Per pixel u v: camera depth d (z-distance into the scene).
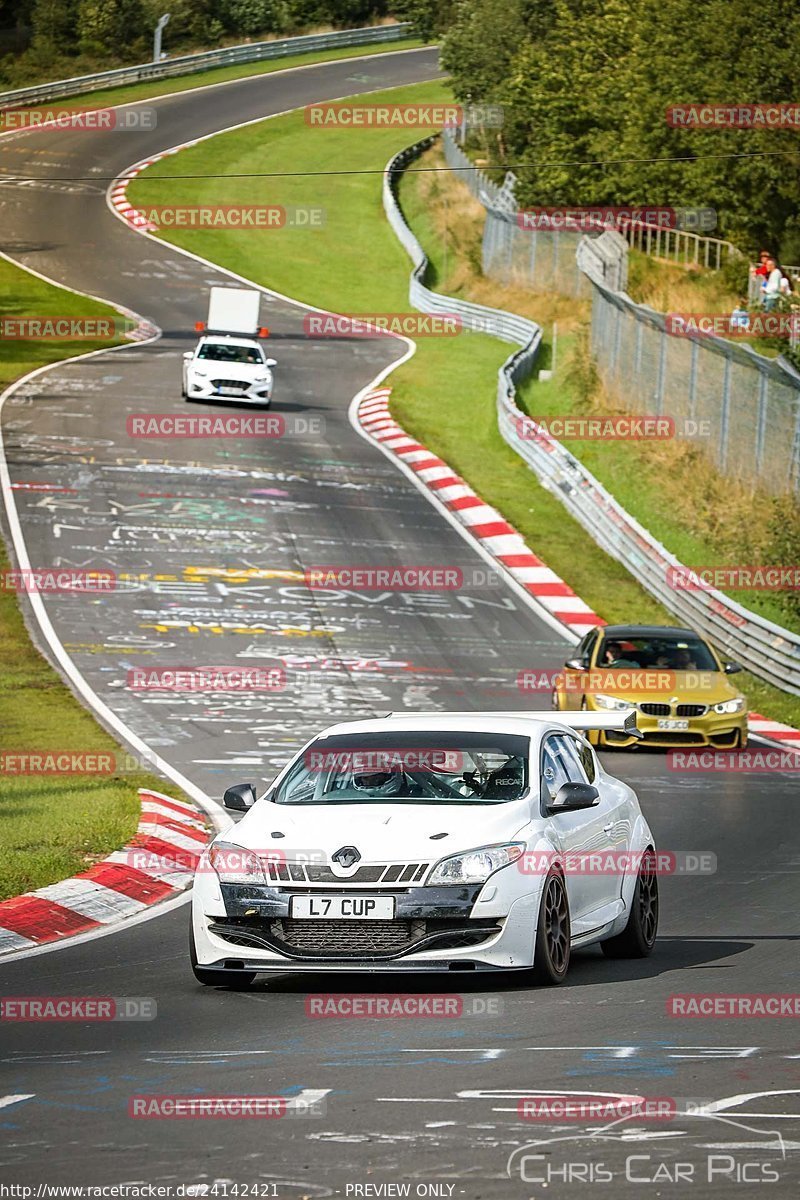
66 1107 12.34
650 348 78.94
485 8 138.50
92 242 131.38
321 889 16.83
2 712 40.84
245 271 128.75
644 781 35.94
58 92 172.38
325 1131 11.55
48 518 62.69
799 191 85.25
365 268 132.62
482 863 16.83
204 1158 10.94
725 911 22.88
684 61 94.06
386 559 61.53
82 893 23.06
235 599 55.06
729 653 54.12
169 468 71.38
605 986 17.48
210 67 185.50
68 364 92.69
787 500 63.12
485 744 18.97
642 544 61.81
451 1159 10.86
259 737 39.56
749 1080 13.05
